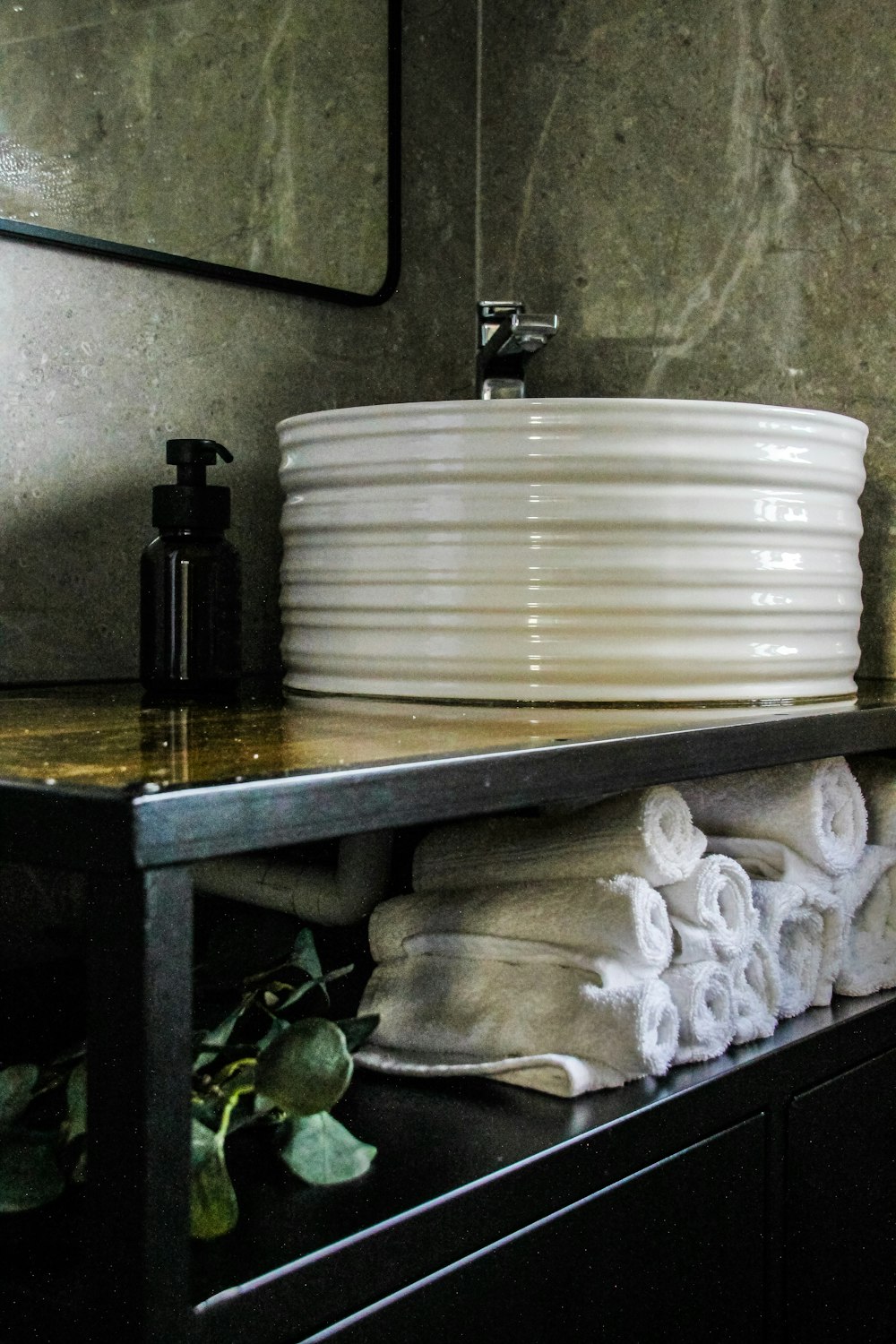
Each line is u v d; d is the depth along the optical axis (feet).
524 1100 2.52
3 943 3.37
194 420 3.86
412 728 2.57
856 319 4.00
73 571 3.59
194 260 3.79
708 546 3.00
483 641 3.02
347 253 4.23
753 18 4.14
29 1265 1.99
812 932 3.11
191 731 2.50
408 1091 2.58
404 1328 2.05
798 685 3.18
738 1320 2.73
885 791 3.40
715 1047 2.77
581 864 2.68
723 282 4.24
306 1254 1.93
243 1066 2.41
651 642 2.99
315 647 3.29
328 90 4.13
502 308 3.91
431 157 4.55
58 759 2.06
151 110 3.66
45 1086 2.35
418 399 4.56
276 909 3.15
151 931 1.68
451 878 2.85
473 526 3.01
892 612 4.00
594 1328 2.37
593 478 2.96
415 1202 2.09
